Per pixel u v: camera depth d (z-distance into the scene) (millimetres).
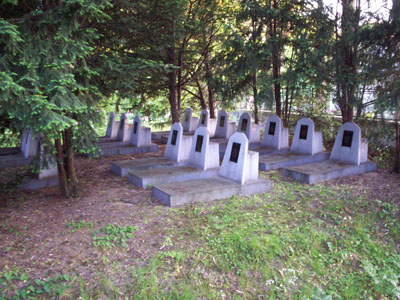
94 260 4461
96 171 9359
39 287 3873
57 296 3754
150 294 3863
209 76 13680
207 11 12258
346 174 9344
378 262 5086
